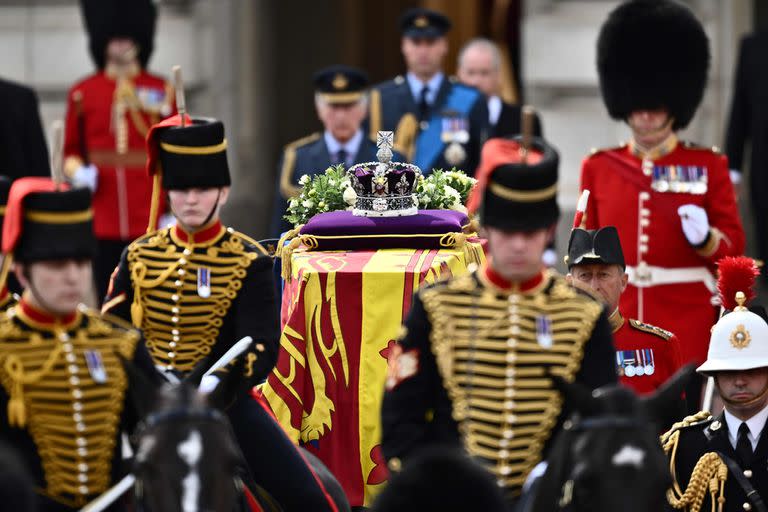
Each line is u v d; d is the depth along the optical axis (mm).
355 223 34094
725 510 30531
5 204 28328
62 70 67312
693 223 40875
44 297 24984
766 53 53938
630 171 41938
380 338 32812
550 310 25141
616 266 34594
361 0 73938
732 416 30875
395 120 53656
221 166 29375
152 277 29391
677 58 42156
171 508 22250
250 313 29344
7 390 25141
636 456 22047
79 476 25281
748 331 30641
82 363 25328
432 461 20047
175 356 29250
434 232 33969
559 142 65000
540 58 65000
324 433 33125
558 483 22797
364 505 33031
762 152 54094
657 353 36062
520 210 24641
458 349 25094
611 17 42812
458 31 71125
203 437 22797
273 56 70562
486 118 53844
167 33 67875
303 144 50281
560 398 24844
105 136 55250
